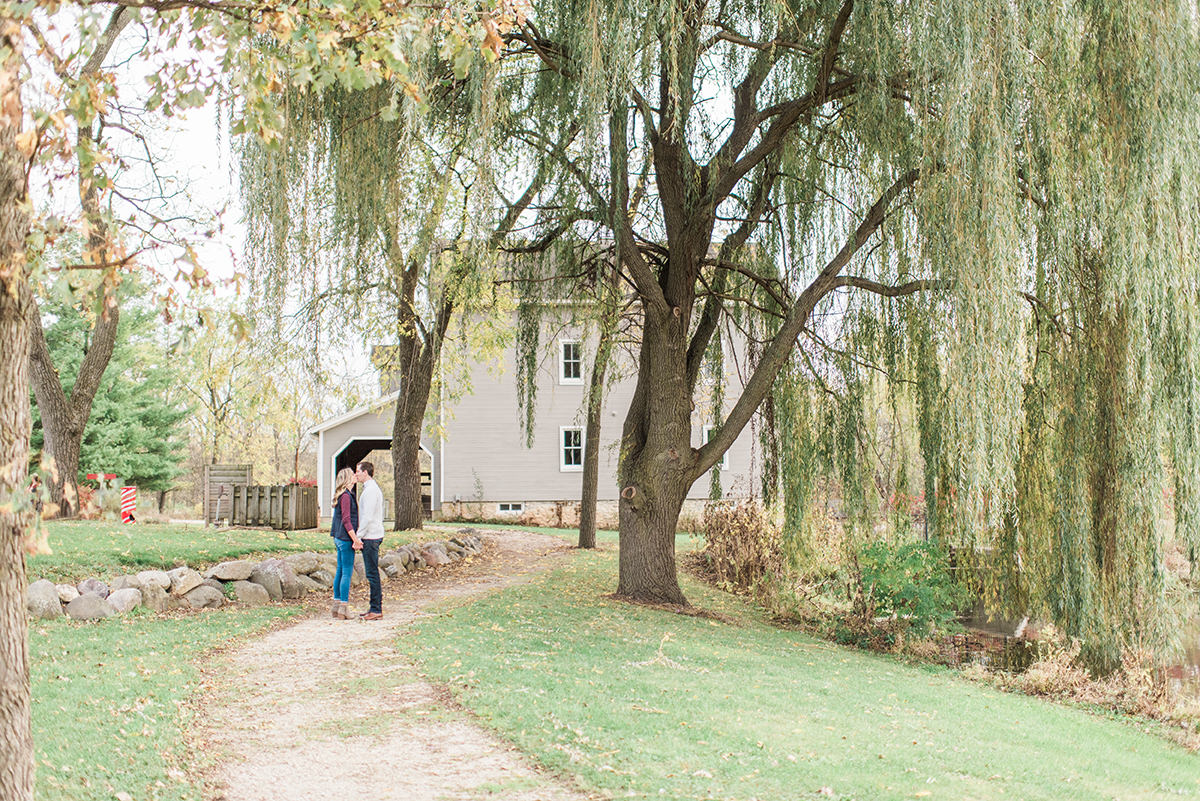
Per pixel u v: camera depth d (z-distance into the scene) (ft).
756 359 44.45
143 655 24.70
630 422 43.52
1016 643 42.09
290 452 187.42
